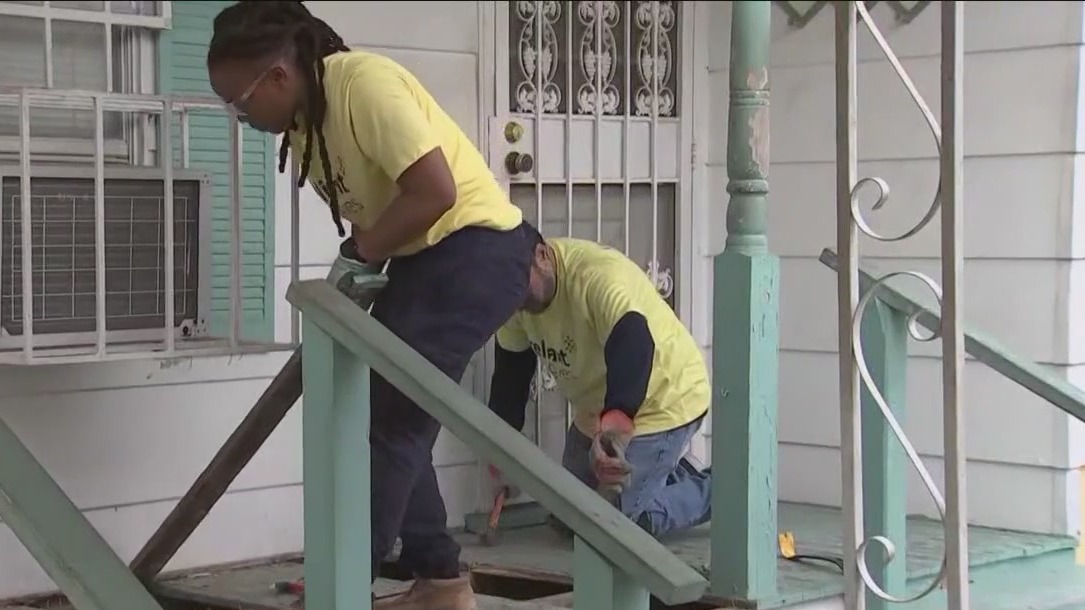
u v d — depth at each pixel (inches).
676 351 152.0
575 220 185.0
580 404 157.8
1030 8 170.9
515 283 117.0
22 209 119.6
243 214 151.5
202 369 151.1
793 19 190.9
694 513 159.3
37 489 107.8
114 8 144.7
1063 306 169.8
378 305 115.1
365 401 97.6
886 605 130.3
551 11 180.4
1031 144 171.5
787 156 192.4
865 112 184.2
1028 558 165.3
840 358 104.1
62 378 140.9
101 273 123.4
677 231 195.3
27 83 138.9
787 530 170.9
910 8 180.1
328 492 96.2
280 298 156.3
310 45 111.0
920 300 127.9
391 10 165.0
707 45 197.0
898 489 129.8
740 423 127.6
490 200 116.7
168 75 146.9
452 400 91.8
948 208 95.4
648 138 191.2
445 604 118.5
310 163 117.4
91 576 103.3
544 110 180.4
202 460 151.6
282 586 138.6
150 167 135.6
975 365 177.0
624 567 84.3
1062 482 170.9
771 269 127.7
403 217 106.9
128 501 145.9
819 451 190.9
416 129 106.7
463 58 172.1
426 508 117.1
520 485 89.3
